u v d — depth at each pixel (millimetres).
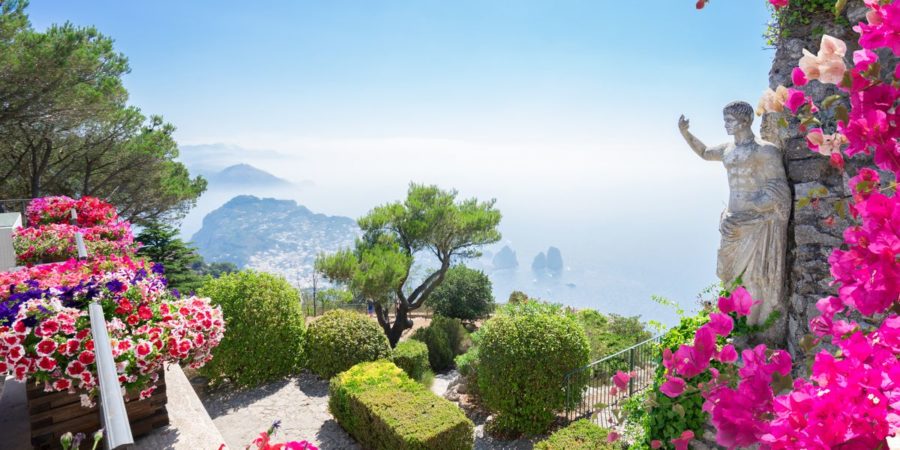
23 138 16031
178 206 21281
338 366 10023
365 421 7684
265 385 9945
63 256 7570
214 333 4477
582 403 9914
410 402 7742
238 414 8828
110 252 7883
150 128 19297
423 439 6816
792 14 5270
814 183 5117
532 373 9031
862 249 1543
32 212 9016
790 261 5383
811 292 5102
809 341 1766
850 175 4883
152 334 3959
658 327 6102
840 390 1412
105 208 9438
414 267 20016
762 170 5184
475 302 23594
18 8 13625
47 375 3600
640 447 5852
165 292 4621
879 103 1597
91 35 15086
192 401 4879
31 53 13477
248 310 9781
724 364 1972
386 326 18688
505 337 9312
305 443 2162
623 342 13406
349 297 19578
